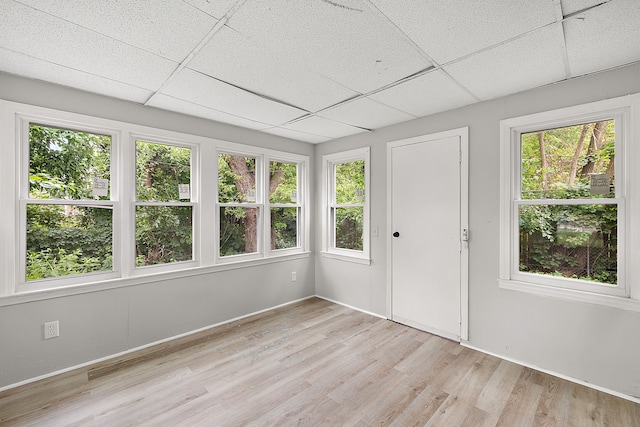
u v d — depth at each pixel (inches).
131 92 94.8
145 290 107.0
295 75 82.9
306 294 164.7
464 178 107.5
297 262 159.6
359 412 74.0
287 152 153.9
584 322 84.4
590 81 82.8
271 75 83.0
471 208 106.6
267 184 145.7
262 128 136.3
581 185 88.0
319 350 105.3
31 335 85.7
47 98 87.3
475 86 90.5
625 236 80.0
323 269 163.9
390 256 131.5
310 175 166.7
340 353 103.0
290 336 116.4
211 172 124.6
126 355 100.9
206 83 88.0
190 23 59.4
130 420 70.6
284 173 157.6
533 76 83.7
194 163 121.4
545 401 77.5
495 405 76.2
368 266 141.2
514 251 98.7
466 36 64.3
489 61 75.3
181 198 118.0
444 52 71.0
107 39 65.1
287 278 154.6
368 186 140.3
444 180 113.3
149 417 71.7
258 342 111.3
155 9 54.8
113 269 101.6
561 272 91.4
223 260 129.9
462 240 108.3
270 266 147.1
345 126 132.6
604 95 80.7
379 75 83.0
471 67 78.5
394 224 130.0
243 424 69.7
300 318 135.0
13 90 82.4
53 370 89.1
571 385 84.1
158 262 112.3
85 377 87.8
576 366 85.7
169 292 113.0
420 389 83.0
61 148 92.8
